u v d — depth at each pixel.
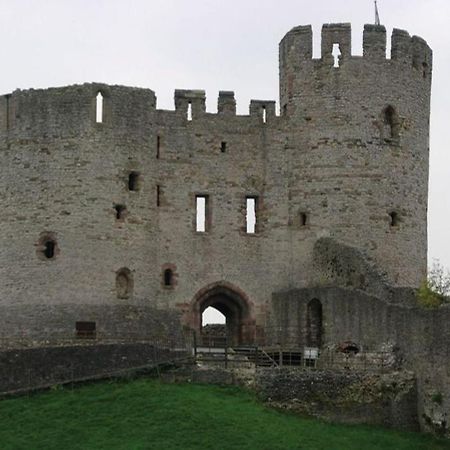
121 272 67.94
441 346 59.03
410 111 72.62
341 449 54.34
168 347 64.38
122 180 68.50
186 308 70.50
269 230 72.00
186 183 71.25
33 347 61.88
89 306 66.94
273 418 57.00
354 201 70.94
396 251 71.12
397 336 62.12
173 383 60.12
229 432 54.19
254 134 72.50
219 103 72.50
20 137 68.75
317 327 69.50
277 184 72.25
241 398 59.00
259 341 71.25
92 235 67.50
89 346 60.34
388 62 72.19
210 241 71.38
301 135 72.12
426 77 74.06
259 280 71.69
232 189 71.94
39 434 54.06
